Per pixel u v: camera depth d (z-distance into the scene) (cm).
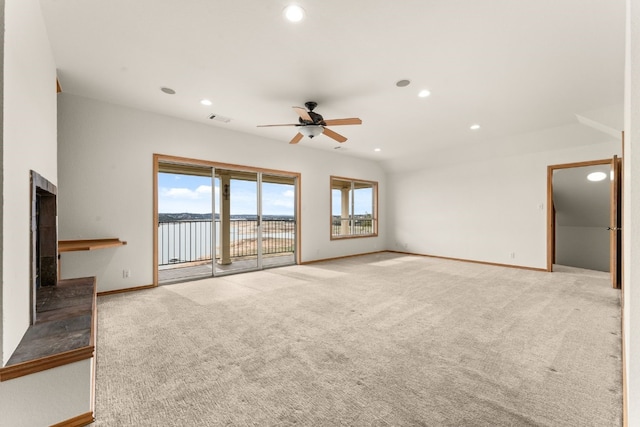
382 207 813
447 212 688
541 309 316
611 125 393
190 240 618
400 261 647
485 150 591
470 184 646
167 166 541
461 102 371
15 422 128
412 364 202
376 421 147
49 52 239
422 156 694
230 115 425
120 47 254
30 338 153
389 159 751
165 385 178
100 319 286
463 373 191
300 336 248
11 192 132
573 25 221
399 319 287
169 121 429
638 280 78
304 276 488
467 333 254
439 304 334
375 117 427
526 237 559
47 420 135
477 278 471
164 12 210
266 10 208
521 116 420
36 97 185
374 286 419
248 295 372
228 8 206
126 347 226
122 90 342
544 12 208
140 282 402
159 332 255
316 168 640
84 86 331
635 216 78
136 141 399
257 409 157
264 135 534
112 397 166
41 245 256
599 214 616
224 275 498
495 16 213
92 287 257
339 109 398
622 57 264
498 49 255
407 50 258
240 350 222
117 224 383
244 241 704
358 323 277
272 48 256
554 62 275
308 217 624
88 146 363
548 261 529
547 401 162
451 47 253
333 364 202
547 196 531
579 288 407
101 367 197
